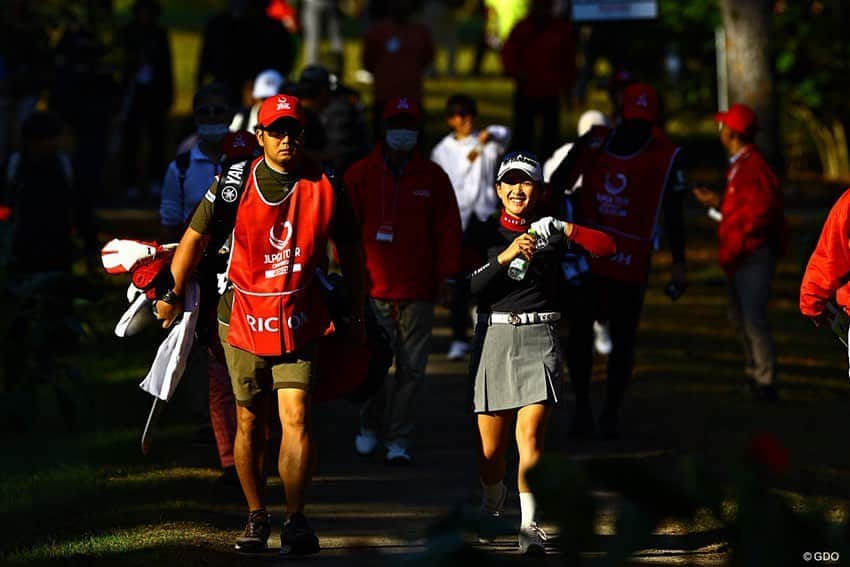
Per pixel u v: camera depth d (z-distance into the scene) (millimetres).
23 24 53469
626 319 30047
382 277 27719
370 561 20953
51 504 24141
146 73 60375
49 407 33062
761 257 33531
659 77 67938
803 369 38219
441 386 35031
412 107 27562
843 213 21672
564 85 54594
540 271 21672
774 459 10586
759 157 33469
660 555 21641
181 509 23859
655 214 29859
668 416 32562
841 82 66438
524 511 21188
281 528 22672
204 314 22156
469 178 36562
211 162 26906
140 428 30281
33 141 32375
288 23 80062
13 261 31312
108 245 22094
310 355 21031
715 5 64125
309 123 33219
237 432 21703
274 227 20453
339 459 28609
